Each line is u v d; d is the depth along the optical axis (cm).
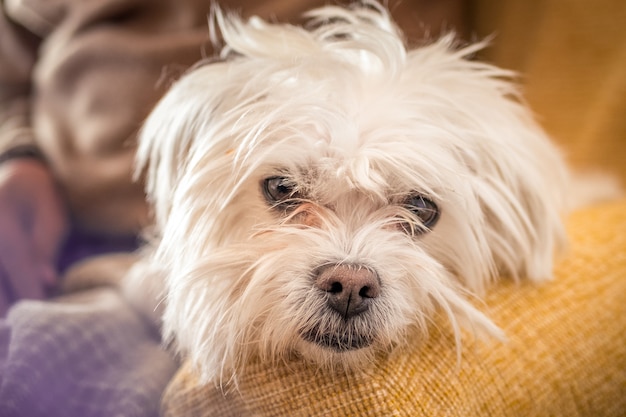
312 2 46
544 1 47
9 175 50
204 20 47
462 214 37
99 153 50
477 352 34
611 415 35
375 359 33
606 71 46
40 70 53
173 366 40
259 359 35
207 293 35
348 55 37
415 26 46
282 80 36
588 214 41
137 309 43
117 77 49
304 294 34
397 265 35
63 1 51
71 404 38
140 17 49
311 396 32
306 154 35
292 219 37
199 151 36
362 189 36
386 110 36
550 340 35
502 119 38
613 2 45
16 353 38
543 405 33
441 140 36
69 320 40
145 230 49
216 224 37
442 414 31
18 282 49
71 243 53
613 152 46
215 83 37
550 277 37
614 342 36
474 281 37
